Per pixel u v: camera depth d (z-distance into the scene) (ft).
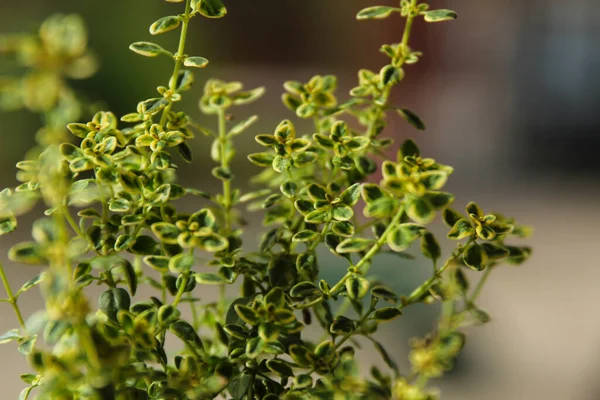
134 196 1.23
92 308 1.06
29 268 3.83
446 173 1.10
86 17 4.92
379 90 1.28
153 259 1.14
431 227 3.14
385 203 1.12
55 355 1.07
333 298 1.18
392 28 5.60
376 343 1.19
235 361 1.16
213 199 1.27
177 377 1.11
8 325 3.22
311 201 1.19
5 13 4.99
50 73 0.99
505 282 4.08
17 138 4.75
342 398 1.12
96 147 1.14
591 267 4.32
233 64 5.91
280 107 5.49
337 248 1.14
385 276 1.54
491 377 2.68
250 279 1.22
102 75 4.88
